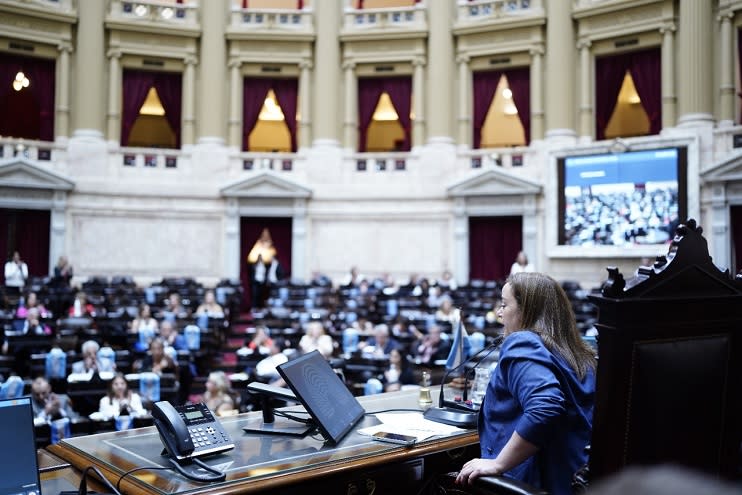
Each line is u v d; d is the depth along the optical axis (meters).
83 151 17.64
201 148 18.47
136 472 2.52
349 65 18.98
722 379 2.21
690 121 15.73
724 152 15.35
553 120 17.47
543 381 2.46
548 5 17.70
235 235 18.34
